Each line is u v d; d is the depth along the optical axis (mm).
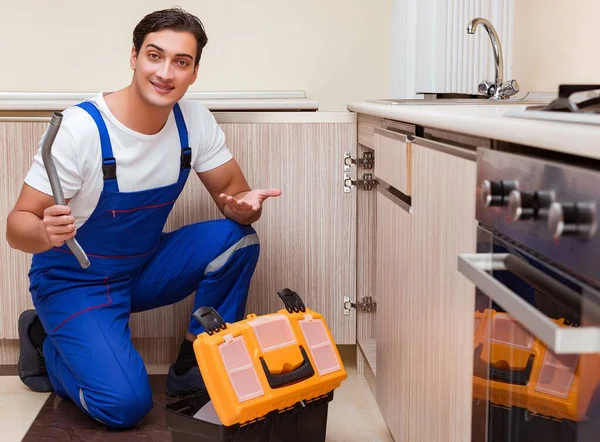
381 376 2115
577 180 845
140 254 2273
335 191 2623
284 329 1873
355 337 2684
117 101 2100
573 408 889
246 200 2234
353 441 2119
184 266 2357
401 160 1756
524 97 2359
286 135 2598
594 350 756
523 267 980
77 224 2129
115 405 2111
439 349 1446
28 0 3488
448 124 1276
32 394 2449
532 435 999
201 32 2107
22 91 3523
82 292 2213
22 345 2484
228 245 2340
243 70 3584
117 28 3520
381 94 3619
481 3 2670
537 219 943
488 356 1146
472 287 1218
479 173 1167
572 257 854
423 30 2955
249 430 1793
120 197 2107
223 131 2590
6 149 2547
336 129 2598
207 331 1777
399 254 1827
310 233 2641
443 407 1423
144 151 2121
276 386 1797
